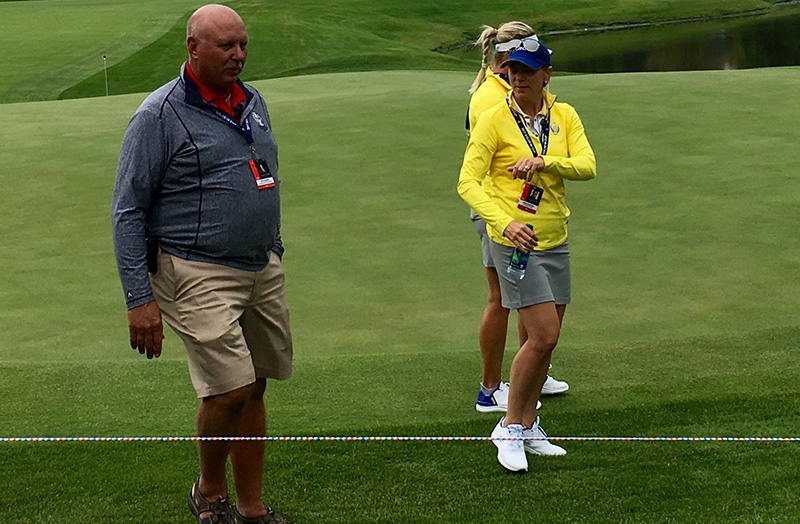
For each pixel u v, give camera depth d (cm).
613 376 445
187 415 411
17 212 771
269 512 327
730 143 884
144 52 2188
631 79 1184
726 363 452
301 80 1543
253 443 322
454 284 593
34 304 579
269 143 319
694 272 595
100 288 606
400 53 2350
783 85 1109
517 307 367
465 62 2284
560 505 331
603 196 751
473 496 339
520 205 366
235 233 308
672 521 318
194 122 304
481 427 392
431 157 884
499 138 371
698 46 2716
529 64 360
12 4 3080
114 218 302
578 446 374
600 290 570
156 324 303
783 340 477
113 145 970
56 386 441
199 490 321
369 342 507
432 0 3203
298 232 700
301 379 448
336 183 816
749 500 329
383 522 324
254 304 324
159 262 311
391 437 379
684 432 382
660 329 510
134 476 355
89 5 2983
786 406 400
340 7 3005
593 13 3234
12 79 1995
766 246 637
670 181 782
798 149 856
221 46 297
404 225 711
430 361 469
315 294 581
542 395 423
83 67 2091
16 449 374
